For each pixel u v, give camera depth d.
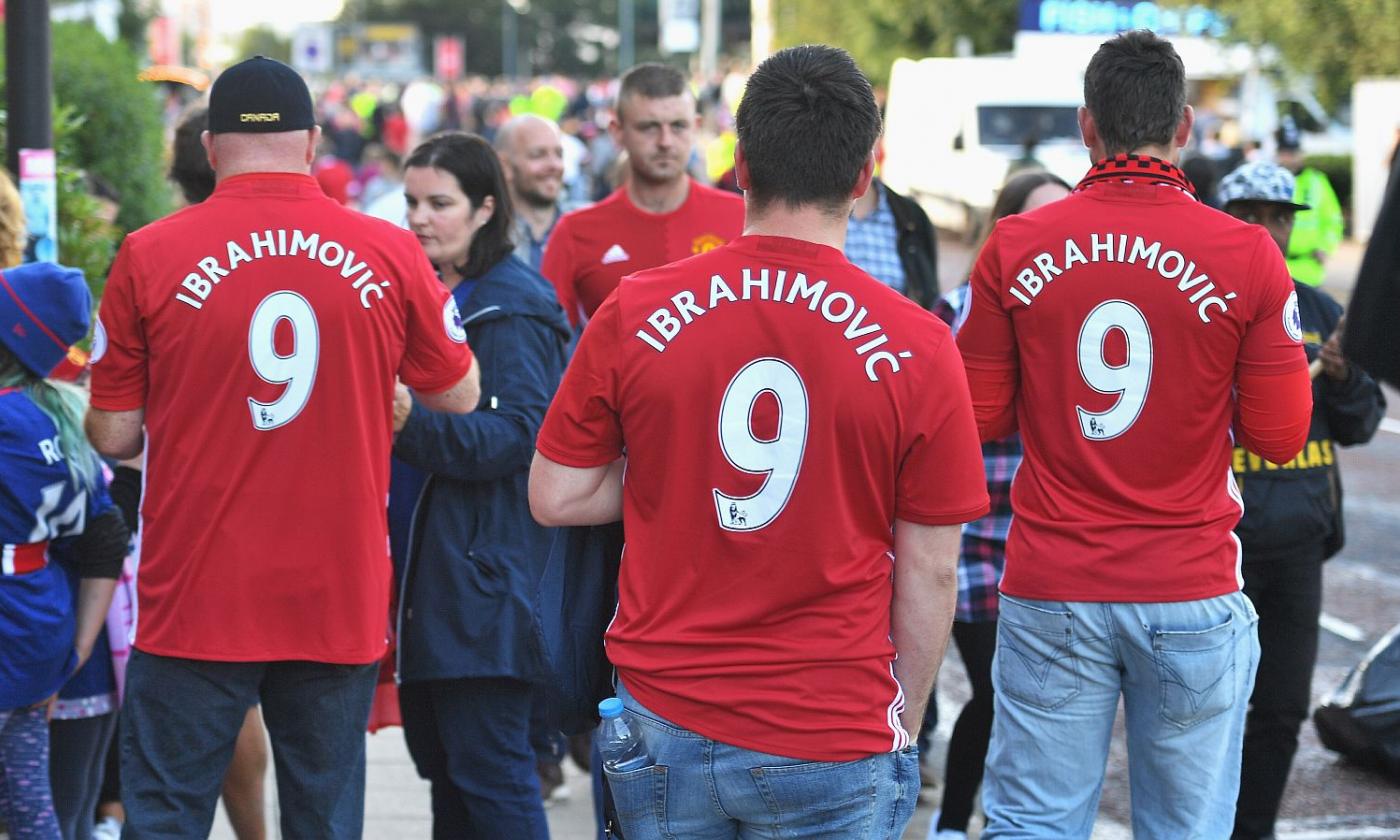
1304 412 3.26
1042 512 3.36
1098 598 3.30
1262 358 3.21
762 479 2.56
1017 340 3.36
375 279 3.23
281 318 3.15
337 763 3.32
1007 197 4.52
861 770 2.60
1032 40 25.91
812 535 2.56
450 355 3.40
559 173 6.38
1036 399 3.34
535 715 4.71
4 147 6.26
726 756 2.59
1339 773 5.36
